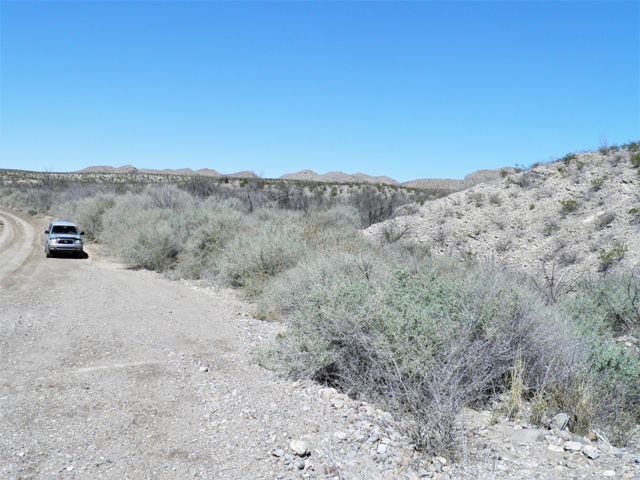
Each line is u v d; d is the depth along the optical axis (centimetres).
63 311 901
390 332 471
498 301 527
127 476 336
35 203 3738
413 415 415
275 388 523
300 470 339
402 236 1869
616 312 755
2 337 706
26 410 450
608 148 1788
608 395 450
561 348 497
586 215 1455
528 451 362
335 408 455
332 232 1536
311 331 548
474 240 1641
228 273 1241
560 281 948
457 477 319
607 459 349
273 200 3045
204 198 2964
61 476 332
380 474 327
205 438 400
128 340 716
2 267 1444
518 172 2056
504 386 489
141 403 477
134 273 1426
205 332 786
